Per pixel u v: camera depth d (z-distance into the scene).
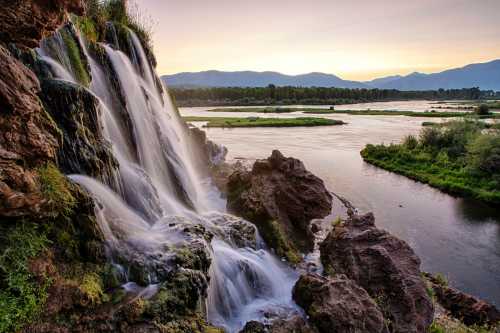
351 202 30.66
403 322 12.52
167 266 10.06
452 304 15.75
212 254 12.34
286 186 19.91
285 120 99.81
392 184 37.66
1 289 7.21
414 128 87.25
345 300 11.55
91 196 9.99
